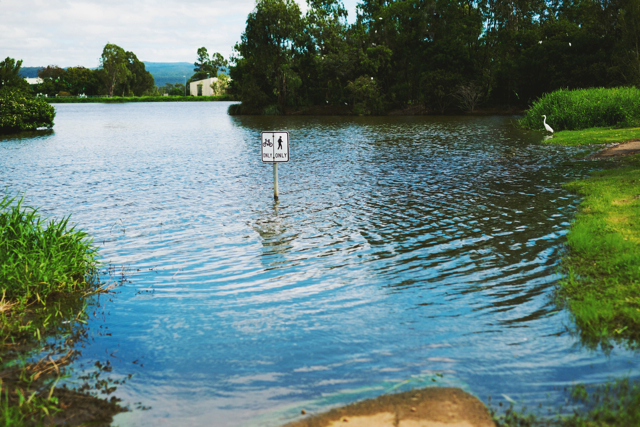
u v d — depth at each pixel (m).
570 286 6.42
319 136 32.81
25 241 7.48
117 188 14.77
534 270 7.19
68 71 156.25
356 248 8.60
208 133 37.19
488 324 5.55
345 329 5.53
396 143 27.09
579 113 30.23
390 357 4.86
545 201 11.54
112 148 26.75
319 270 7.54
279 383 4.45
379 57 66.00
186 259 8.20
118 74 153.50
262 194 13.59
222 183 15.43
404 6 65.69
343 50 68.12
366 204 12.05
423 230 9.59
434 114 62.38
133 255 8.45
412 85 67.44
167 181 15.92
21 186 15.20
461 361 4.73
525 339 5.14
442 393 4.13
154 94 165.88
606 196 10.99
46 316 6.09
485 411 3.83
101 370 4.76
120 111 81.44
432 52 63.50
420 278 7.09
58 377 4.61
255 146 27.28
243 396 4.26
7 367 4.79
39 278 6.64
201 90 166.75
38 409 3.99
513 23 69.19
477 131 33.72
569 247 8.05
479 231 9.34
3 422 3.68
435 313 5.90
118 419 3.92
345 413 3.90
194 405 4.13
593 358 4.67
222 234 9.66
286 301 6.39
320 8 74.19
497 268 7.36
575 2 70.38
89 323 5.87
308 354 4.98
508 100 63.00
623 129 27.11
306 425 3.76
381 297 6.44
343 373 4.59
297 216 11.01
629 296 5.86
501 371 4.51
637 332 5.07
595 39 52.91
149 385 4.47
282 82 72.50
